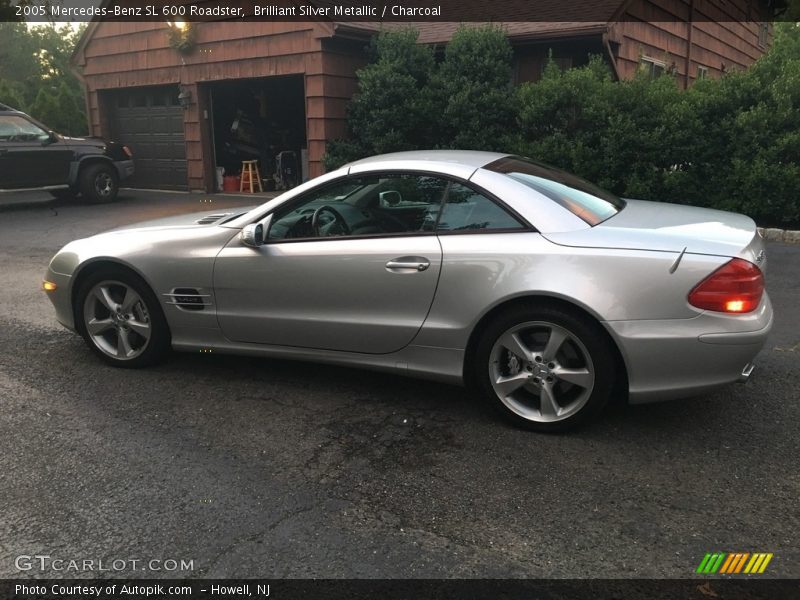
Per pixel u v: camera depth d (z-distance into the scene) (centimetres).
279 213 420
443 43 1191
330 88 1271
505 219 370
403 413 396
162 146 1596
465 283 367
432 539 278
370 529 285
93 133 1688
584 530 282
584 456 342
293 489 316
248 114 1609
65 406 409
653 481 318
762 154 882
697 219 390
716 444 352
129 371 468
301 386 438
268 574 258
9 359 492
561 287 345
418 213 388
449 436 366
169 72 1502
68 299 478
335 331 405
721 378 339
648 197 957
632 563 261
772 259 769
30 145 1280
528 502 302
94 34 1605
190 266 434
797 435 361
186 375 459
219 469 334
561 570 258
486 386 375
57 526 289
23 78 4906
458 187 381
